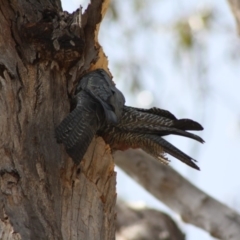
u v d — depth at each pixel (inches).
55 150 344.5
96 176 356.2
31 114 350.6
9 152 336.5
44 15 375.9
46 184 335.3
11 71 354.9
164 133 376.2
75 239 333.1
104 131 372.5
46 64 363.6
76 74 368.2
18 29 367.2
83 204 344.8
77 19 372.8
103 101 351.3
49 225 324.2
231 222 577.6
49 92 358.3
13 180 328.5
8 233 311.6
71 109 362.6
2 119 343.9
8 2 373.1
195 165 359.9
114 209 365.1
